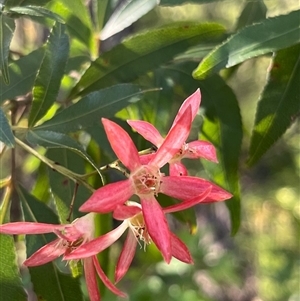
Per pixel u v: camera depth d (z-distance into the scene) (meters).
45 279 0.09
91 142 0.11
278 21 0.08
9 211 0.09
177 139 0.07
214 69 0.08
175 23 0.10
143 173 0.07
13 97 0.09
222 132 0.10
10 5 0.08
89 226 0.07
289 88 0.09
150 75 0.11
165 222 0.07
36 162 0.14
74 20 0.10
